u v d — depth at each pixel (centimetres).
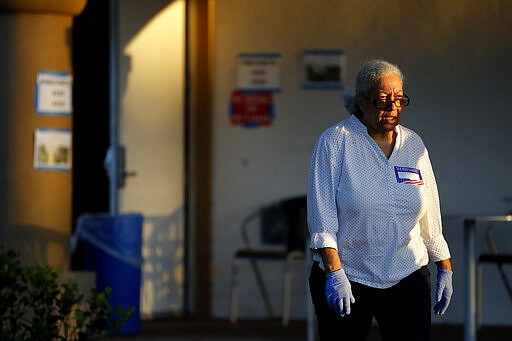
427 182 1241
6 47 1984
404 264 1222
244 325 2412
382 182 1212
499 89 2438
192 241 2533
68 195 2017
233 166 2519
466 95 2439
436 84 2444
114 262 2269
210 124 2519
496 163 2438
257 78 2505
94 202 3025
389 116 1205
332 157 1216
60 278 1950
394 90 1201
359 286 1220
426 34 2445
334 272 1195
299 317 2494
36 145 1994
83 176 3022
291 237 2464
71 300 1653
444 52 2442
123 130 2483
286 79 2498
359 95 1219
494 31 2433
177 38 2519
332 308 1194
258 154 2511
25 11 1983
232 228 2523
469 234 1959
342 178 1216
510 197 2433
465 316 1961
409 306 1227
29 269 1648
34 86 1992
